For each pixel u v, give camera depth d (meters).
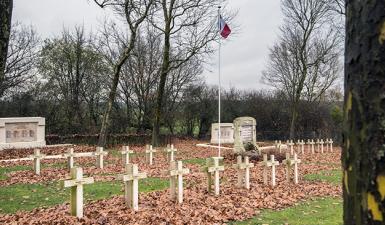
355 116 1.71
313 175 16.81
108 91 39.00
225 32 24.17
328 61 41.19
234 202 10.57
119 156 23.02
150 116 39.56
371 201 1.62
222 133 36.72
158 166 18.66
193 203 10.24
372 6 1.66
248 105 44.88
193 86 43.41
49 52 38.44
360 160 1.67
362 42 1.69
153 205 9.93
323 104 43.81
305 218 9.34
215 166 11.51
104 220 8.36
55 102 37.88
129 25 25.41
